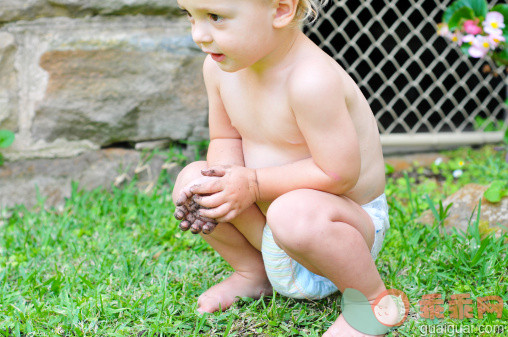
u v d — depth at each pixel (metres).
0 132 2.58
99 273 1.95
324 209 1.41
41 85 2.67
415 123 3.71
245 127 1.55
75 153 2.75
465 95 3.99
